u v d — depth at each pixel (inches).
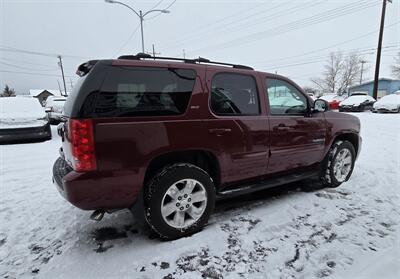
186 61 109.9
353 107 782.5
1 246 101.0
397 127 413.1
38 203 140.4
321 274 84.1
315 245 99.6
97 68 88.5
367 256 92.6
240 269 86.9
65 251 97.4
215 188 113.2
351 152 165.9
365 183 165.3
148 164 94.3
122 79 91.0
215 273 85.2
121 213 127.9
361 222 116.7
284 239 103.7
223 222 116.9
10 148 296.7
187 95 101.8
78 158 84.4
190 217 106.7
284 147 130.5
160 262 90.4
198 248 97.7
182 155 108.7
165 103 97.4
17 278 83.6
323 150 150.9
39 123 329.7
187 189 103.8
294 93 138.6
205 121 104.2
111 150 87.0
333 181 157.5
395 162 212.4
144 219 100.7
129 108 90.8
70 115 85.9
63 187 87.3
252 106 120.6
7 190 160.9
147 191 97.5
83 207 88.4
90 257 93.6
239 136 113.7
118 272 85.7
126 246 100.0
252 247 98.5
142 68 95.0
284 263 89.7
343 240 102.7
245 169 119.7
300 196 146.5
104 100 87.1
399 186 159.9
